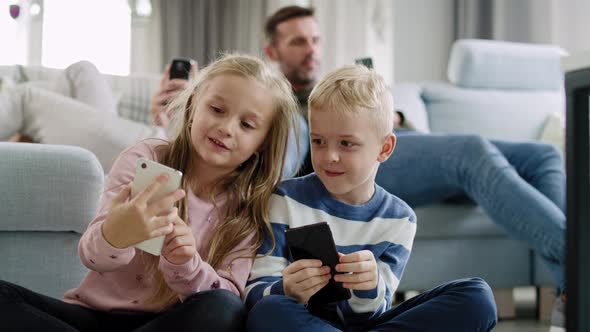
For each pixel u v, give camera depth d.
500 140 2.44
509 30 4.18
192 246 1.13
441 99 3.37
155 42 4.64
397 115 2.72
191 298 1.11
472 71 3.43
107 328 1.23
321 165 1.27
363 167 1.26
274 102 1.32
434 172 2.28
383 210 1.34
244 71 1.29
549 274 2.41
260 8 4.75
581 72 1.16
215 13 4.75
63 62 4.48
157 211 1.05
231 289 1.24
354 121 1.23
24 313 1.04
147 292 1.24
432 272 2.38
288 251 1.32
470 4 4.27
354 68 1.32
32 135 2.12
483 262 2.41
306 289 1.14
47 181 1.51
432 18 4.47
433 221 2.37
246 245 1.30
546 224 1.98
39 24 4.43
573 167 1.19
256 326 1.09
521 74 3.51
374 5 4.54
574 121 1.19
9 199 1.50
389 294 1.27
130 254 1.13
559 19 4.06
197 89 1.34
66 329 1.04
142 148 1.34
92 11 4.54
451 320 1.12
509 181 2.09
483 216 2.41
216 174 1.34
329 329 1.08
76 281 1.56
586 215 1.19
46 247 1.55
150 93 2.68
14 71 2.52
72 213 1.53
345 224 1.31
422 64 4.47
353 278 1.14
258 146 1.34
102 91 2.44
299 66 2.75
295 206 1.32
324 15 4.64
